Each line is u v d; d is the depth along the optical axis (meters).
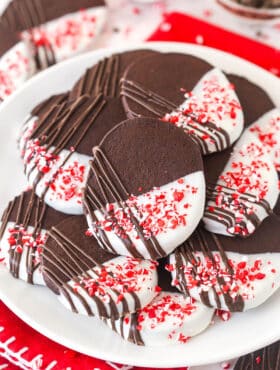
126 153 0.35
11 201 0.37
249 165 0.36
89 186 0.34
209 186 0.35
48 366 0.35
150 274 0.33
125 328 0.33
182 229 0.33
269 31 0.52
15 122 0.41
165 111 0.37
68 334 0.33
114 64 0.42
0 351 0.36
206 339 0.33
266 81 0.42
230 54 0.44
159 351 0.33
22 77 0.46
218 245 0.34
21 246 0.35
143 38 0.51
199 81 0.38
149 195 0.34
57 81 0.42
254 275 0.33
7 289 0.34
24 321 0.34
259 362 0.35
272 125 0.39
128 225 0.33
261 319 0.34
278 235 0.35
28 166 0.37
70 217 0.36
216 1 0.52
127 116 0.37
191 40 0.49
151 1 0.52
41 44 0.48
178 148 0.35
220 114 0.36
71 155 0.36
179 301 0.34
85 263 0.33
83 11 0.50
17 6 0.51
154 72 0.38
